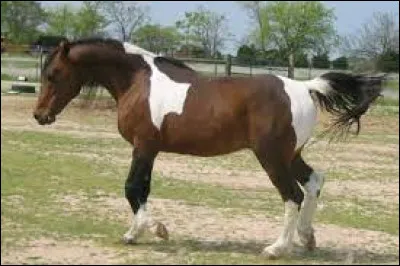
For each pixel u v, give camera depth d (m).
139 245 8.84
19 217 10.39
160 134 8.48
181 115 8.35
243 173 16.27
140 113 8.52
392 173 17.28
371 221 11.37
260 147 8.15
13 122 23.28
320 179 8.66
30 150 17.67
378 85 8.49
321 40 49.97
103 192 12.84
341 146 22.20
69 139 20.22
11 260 7.94
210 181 14.90
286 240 8.23
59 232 9.49
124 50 8.80
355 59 36.38
